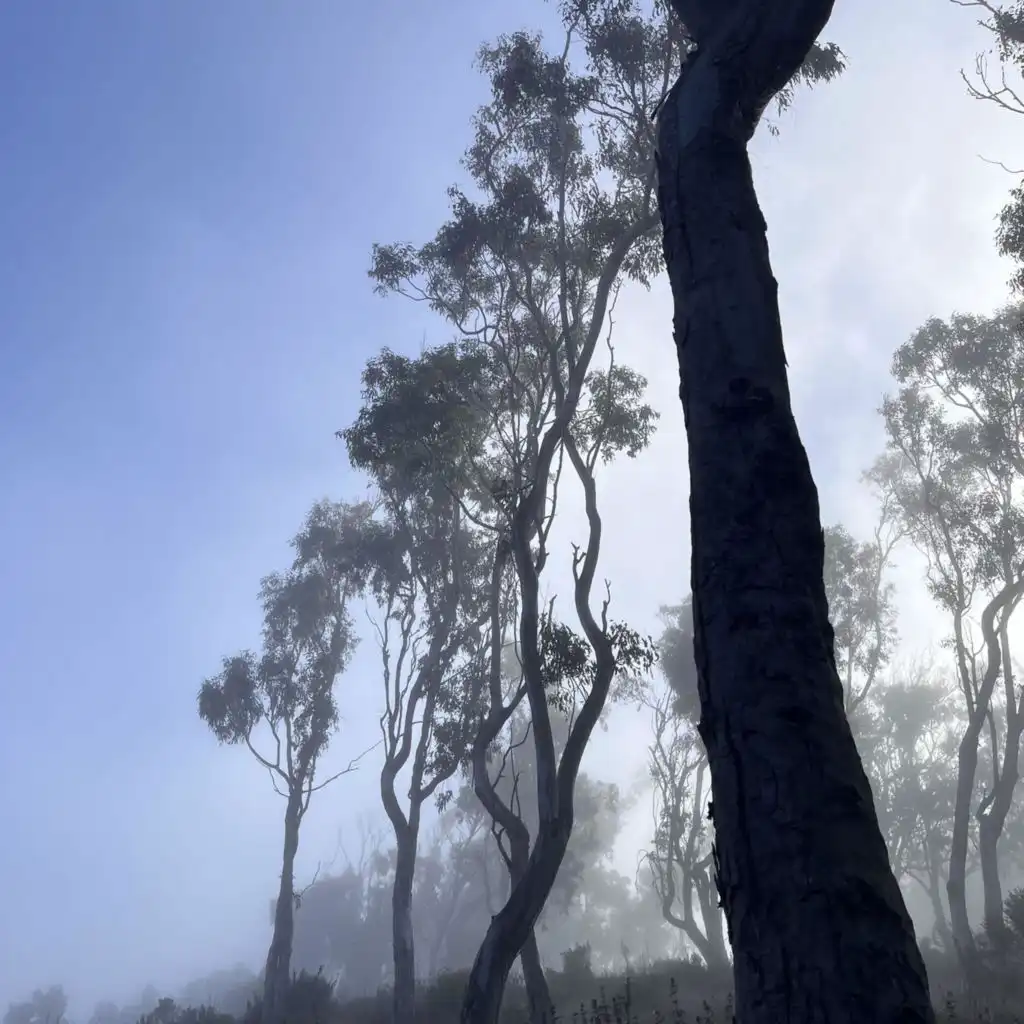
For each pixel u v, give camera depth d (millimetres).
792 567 4277
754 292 4992
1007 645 33844
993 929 27078
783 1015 3428
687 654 46406
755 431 4574
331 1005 33594
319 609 41438
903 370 35062
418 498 31812
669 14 20891
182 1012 41844
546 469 19484
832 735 3938
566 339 20328
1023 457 33312
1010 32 15805
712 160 5387
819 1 5684
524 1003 26125
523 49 21875
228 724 39719
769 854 3707
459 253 23453
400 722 31500
